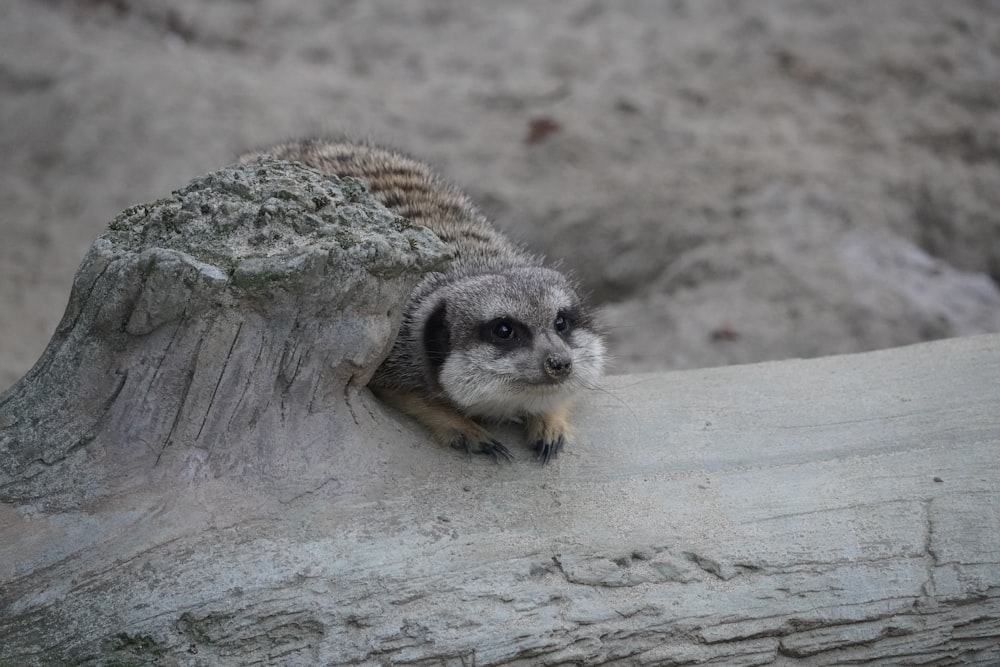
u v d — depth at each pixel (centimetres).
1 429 921
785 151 2488
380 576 891
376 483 958
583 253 2264
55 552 874
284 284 887
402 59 2966
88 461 911
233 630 856
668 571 943
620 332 2059
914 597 956
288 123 2548
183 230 909
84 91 2589
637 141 2541
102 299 888
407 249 930
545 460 1050
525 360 1078
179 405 912
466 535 934
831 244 2200
